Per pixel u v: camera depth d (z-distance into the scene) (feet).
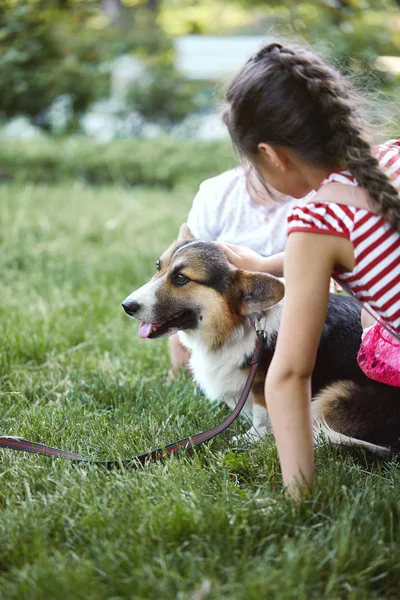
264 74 7.30
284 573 6.74
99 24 49.57
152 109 49.34
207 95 53.52
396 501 8.16
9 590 6.71
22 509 8.07
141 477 8.89
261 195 12.13
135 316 10.87
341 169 7.41
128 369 13.53
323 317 7.43
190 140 43.93
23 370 13.25
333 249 7.20
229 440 10.78
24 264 20.52
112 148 39.91
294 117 7.22
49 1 35.14
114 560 7.07
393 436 10.08
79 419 11.00
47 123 44.34
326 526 7.66
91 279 19.27
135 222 26.63
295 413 7.62
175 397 11.86
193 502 8.11
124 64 53.93
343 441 9.81
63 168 37.24
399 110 8.33
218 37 76.89
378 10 30.37
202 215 13.05
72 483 8.71
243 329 10.89
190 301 10.87
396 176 7.49
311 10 29.91
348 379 10.56
